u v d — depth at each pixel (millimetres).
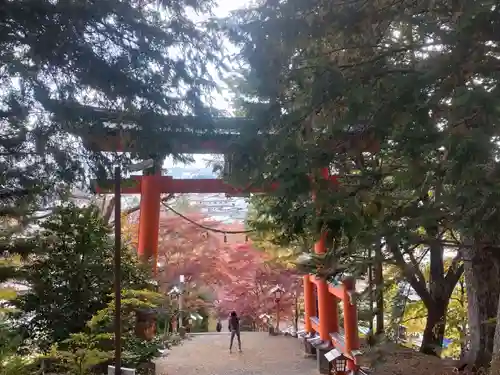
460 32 3244
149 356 9211
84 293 8602
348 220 3541
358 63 4086
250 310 18828
